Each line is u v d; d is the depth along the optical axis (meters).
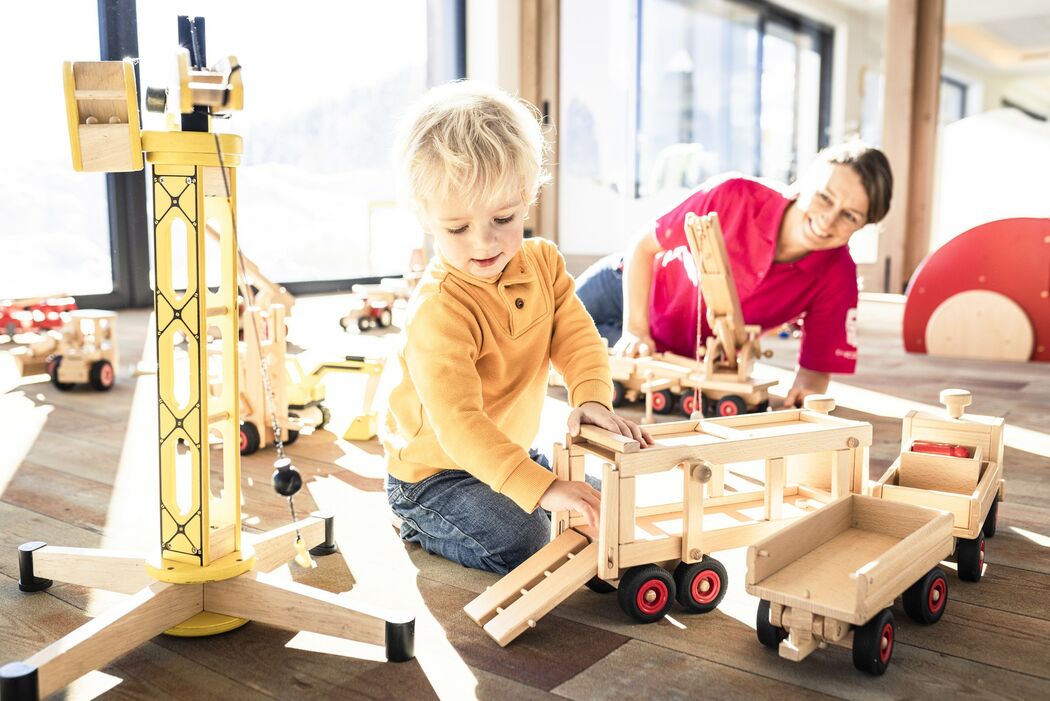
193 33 0.81
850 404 1.91
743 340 1.81
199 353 0.80
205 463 0.82
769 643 0.81
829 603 0.74
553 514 0.96
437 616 0.89
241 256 0.90
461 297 0.97
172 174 0.78
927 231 3.67
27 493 1.26
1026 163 3.36
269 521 1.15
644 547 0.87
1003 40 3.47
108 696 0.73
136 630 0.78
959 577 0.99
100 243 3.20
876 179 1.65
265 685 0.75
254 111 3.42
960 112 3.60
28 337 2.20
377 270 3.97
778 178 4.02
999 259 2.50
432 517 1.04
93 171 0.75
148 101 0.77
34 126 2.99
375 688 0.75
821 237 1.71
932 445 1.09
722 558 1.05
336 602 0.81
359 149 3.82
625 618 0.89
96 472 1.37
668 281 1.96
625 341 1.96
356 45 3.72
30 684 0.68
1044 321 2.47
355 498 1.25
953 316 2.57
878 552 0.87
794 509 1.02
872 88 3.71
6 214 2.97
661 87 4.25
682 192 4.27
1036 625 0.87
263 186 3.52
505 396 1.03
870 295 3.77
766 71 3.96
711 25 4.08
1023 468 1.42
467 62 4.27
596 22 4.28
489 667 0.78
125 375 2.19
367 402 1.59
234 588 0.84
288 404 1.64
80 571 0.90
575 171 4.40
